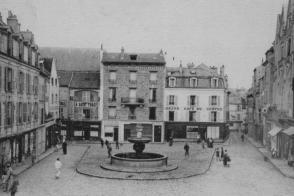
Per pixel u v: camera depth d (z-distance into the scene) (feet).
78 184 79.10
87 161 114.11
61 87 190.90
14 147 105.40
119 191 72.59
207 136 198.59
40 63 142.92
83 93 191.62
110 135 191.31
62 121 190.39
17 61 105.19
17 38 107.04
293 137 110.93
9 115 100.53
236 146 173.99
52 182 80.94
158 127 191.93
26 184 78.59
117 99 190.60
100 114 190.49
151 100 190.80
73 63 219.00
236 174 94.38
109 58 192.24
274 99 149.89
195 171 97.25
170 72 203.10
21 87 111.86
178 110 197.77
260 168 105.29
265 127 169.48
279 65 140.26
